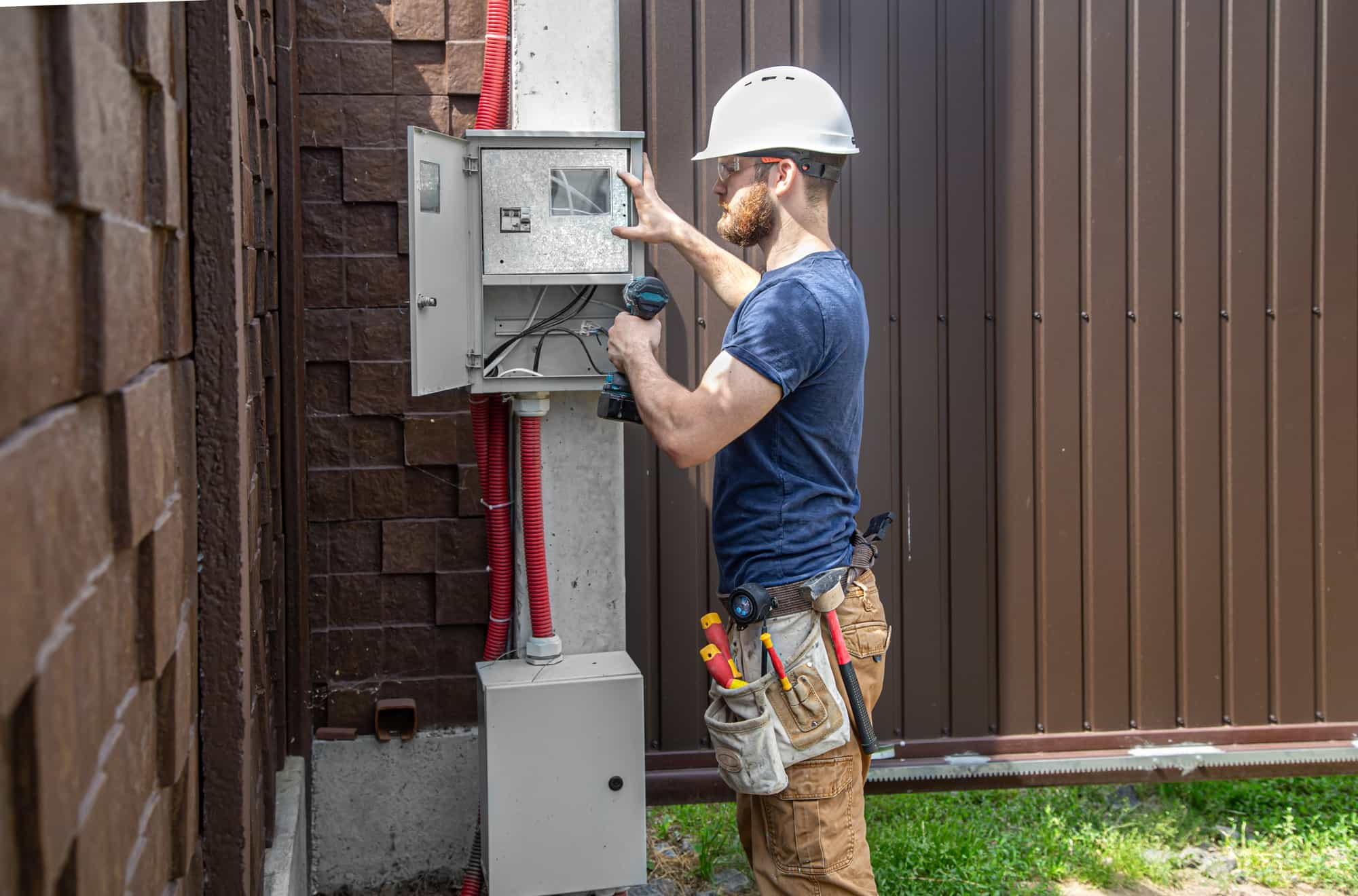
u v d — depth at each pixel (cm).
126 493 101
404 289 320
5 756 70
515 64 286
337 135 315
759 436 219
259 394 233
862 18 333
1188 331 349
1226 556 354
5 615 67
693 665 338
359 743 322
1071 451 348
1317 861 328
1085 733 352
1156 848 338
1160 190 346
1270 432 354
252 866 186
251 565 210
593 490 296
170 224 128
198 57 161
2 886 70
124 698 107
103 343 93
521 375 273
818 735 212
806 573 217
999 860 325
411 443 321
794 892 217
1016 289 344
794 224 229
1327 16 348
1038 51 340
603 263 270
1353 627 359
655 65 328
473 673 327
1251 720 357
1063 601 350
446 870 326
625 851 278
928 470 344
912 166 338
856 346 220
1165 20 343
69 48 83
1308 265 352
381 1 314
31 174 77
